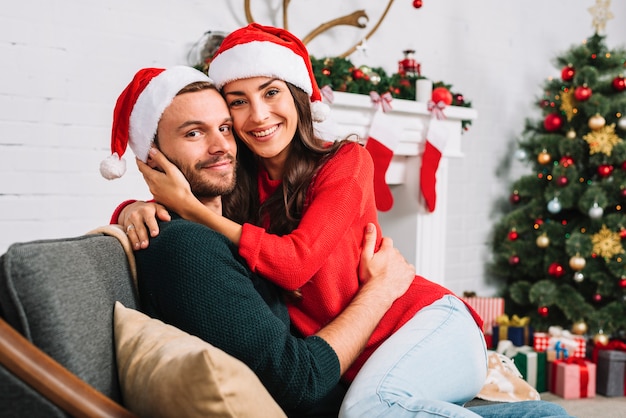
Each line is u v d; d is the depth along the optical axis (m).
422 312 1.46
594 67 3.54
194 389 0.90
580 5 4.40
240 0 2.99
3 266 0.93
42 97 2.56
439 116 3.04
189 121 1.29
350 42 3.33
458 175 3.89
